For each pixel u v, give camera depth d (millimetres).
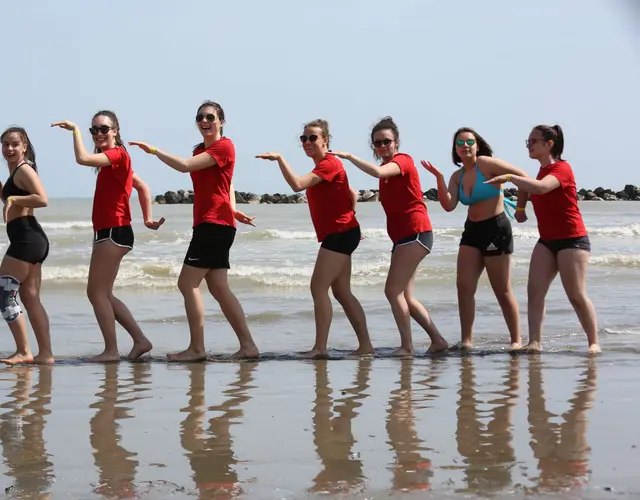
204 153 7301
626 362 7105
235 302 7590
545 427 4801
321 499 3629
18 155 7074
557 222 7758
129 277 15172
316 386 6102
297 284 14078
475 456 4238
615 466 4035
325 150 7738
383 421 5004
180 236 24375
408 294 7926
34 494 3713
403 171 7645
